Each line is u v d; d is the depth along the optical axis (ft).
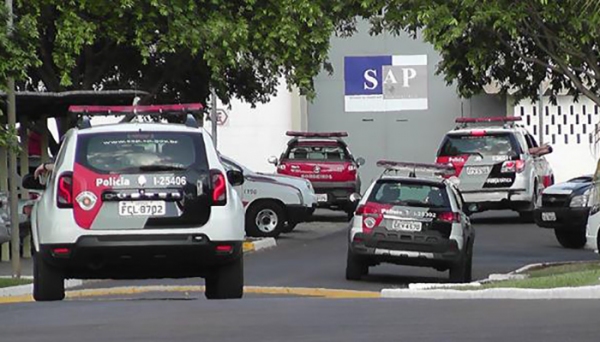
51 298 101.19
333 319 85.05
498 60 156.97
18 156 174.70
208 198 97.09
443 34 140.15
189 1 177.37
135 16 177.88
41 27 178.70
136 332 78.18
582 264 152.76
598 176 150.61
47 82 187.73
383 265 167.94
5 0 141.49
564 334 75.77
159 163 97.09
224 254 97.30
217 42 180.14
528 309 92.27
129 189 96.27
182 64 198.70
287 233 214.48
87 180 96.37
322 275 153.07
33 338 76.38
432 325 81.00
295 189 200.64
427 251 140.97
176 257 96.78
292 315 87.81
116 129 98.43
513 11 138.31
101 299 123.54
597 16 131.85
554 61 147.43
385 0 147.43
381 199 143.43
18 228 148.36
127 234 95.81
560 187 185.16
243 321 83.82
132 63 199.00
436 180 144.15
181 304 98.02
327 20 186.70
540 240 197.47
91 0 175.32
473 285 125.80
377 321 83.66
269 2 184.85
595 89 161.27
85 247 95.66
